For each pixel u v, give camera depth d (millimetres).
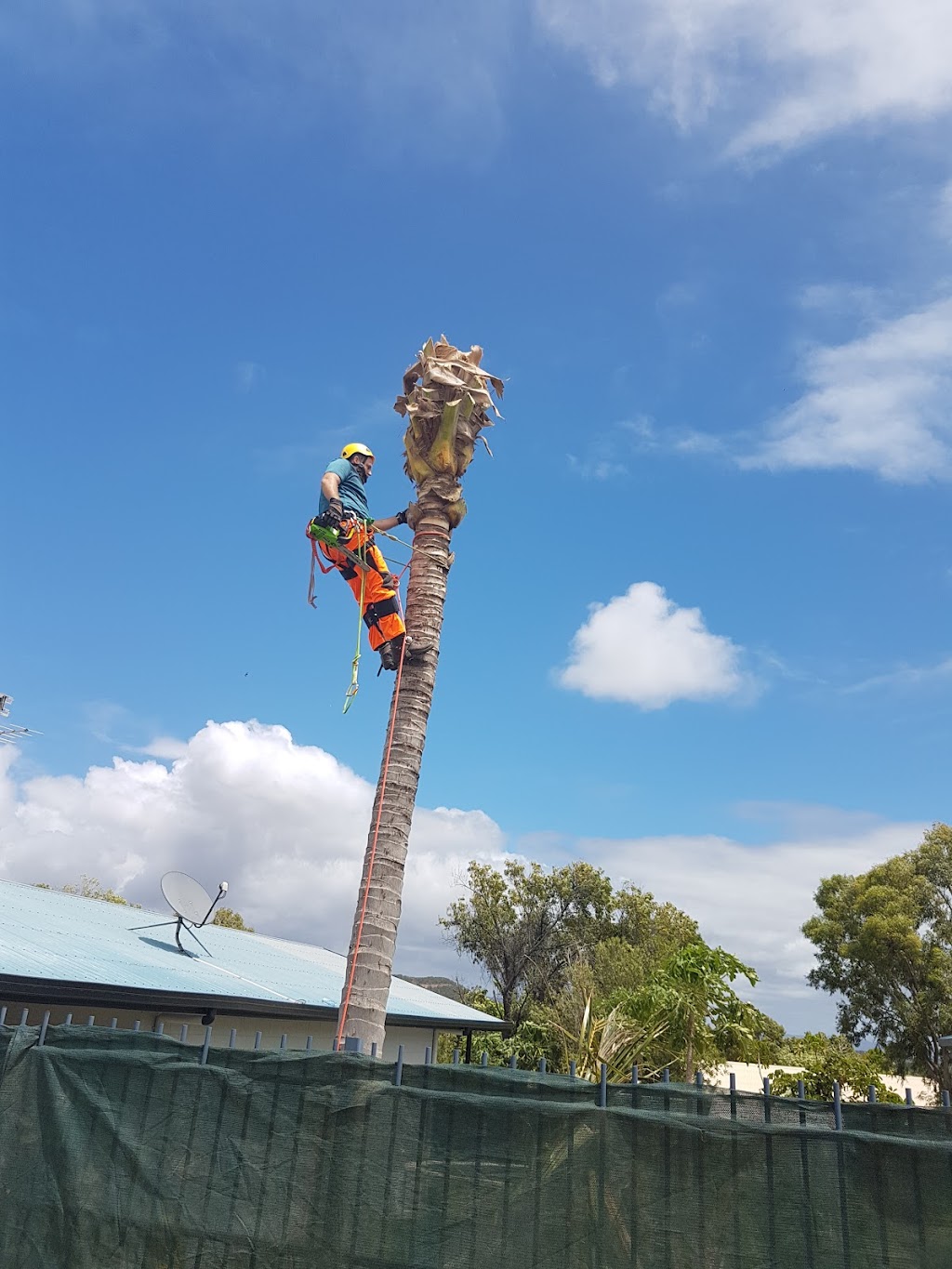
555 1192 5180
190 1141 5848
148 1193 5777
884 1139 4805
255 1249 5516
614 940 26547
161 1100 5988
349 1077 5742
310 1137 5668
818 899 32562
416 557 9008
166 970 11625
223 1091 5910
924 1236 4617
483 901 35281
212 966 13227
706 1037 14812
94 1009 10859
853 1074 18172
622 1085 5340
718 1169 5023
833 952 31391
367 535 8570
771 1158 4969
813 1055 19266
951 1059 27844
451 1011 17391
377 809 8227
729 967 15430
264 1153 5703
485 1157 5352
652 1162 5117
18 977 8828
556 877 35656
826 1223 4781
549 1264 5070
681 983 15172
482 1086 5539
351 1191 5488
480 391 9125
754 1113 5113
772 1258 4801
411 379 9492
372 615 8586
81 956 10781
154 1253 5641
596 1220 5078
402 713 8500
